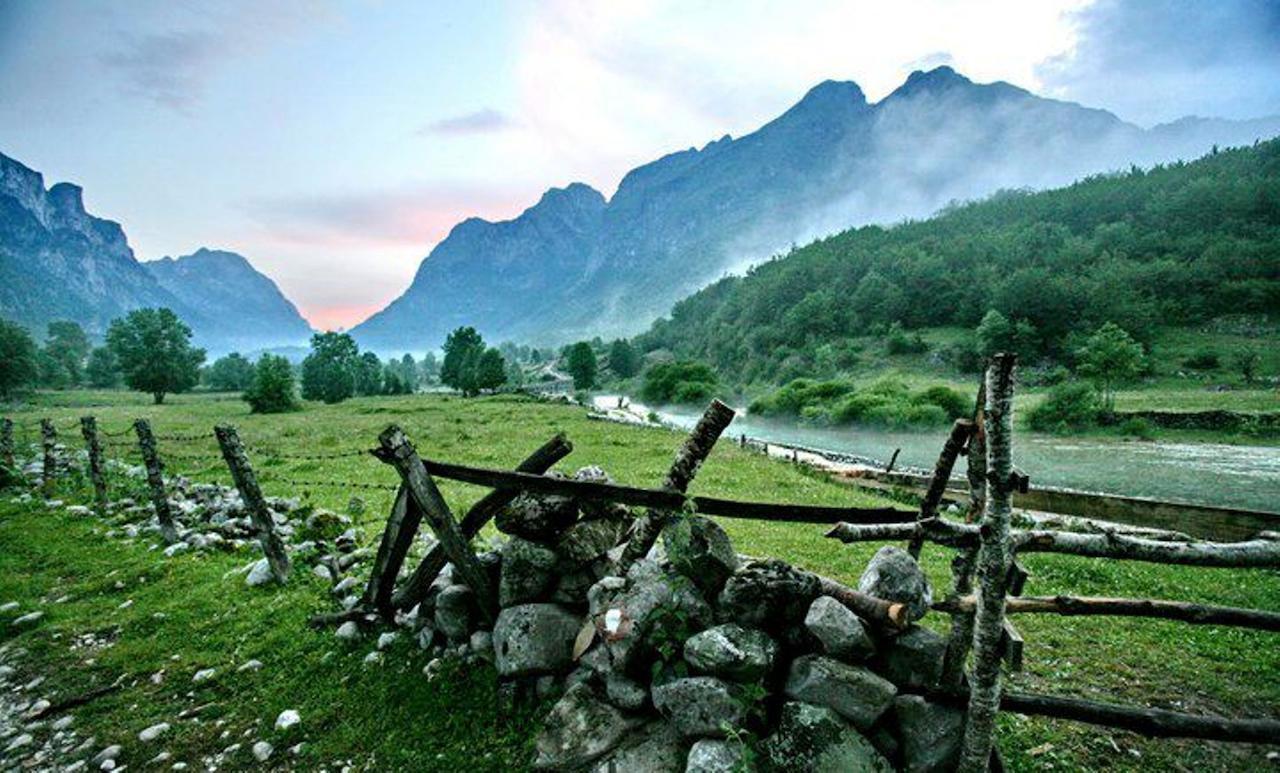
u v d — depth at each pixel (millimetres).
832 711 4457
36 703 6668
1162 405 64000
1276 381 78062
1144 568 11703
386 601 7906
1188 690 6660
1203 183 169625
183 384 101375
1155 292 133250
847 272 199750
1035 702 4551
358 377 151625
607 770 4766
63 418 57875
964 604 4578
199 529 12406
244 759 5672
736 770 4223
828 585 4969
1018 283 134625
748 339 194625
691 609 5156
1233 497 29266
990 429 4102
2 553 11680
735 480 22969
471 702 6074
